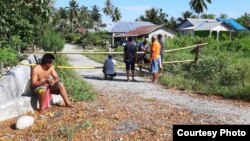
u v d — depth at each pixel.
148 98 11.27
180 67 17.25
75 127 7.79
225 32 61.12
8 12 12.55
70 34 90.38
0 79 9.86
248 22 84.38
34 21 15.16
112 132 7.64
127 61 15.33
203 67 15.53
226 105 10.46
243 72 13.84
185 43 35.94
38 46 28.83
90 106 9.73
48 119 8.68
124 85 14.18
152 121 8.38
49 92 9.59
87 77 16.56
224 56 18.19
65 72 13.38
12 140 7.49
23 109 9.19
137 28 68.50
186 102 10.79
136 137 7.34
